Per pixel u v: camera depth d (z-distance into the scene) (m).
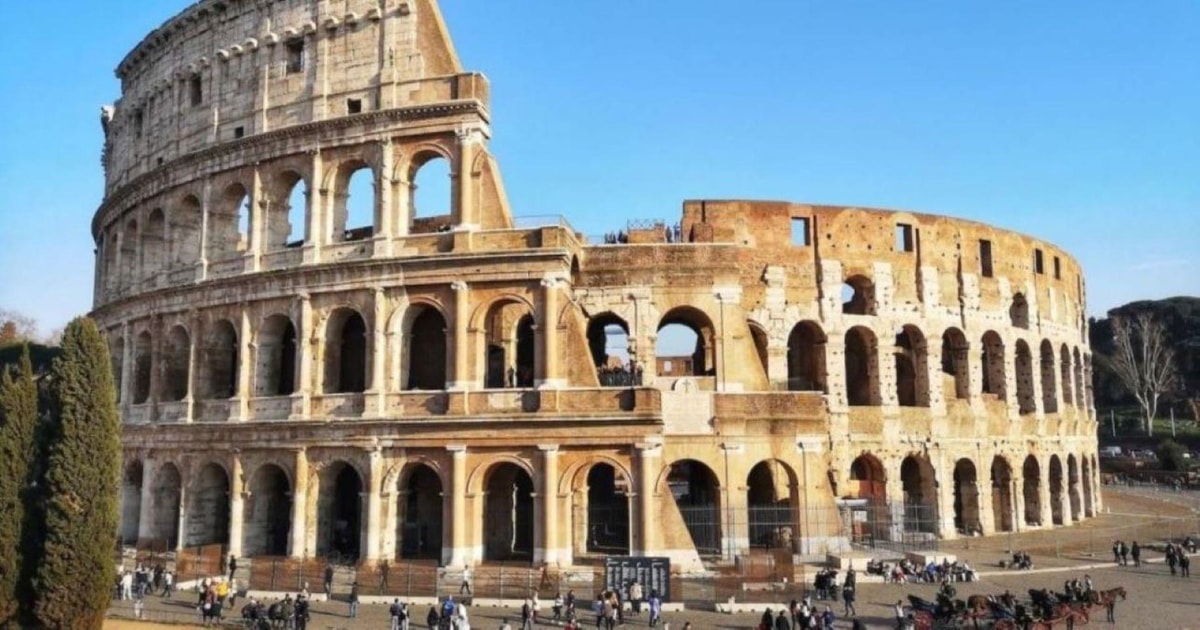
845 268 82.19
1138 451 175.00
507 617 52.56
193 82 79.44
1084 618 50.44
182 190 77.19
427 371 69.69
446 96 67.06
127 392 78.81
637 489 60.53
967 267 89.00
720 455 68.12
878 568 63.91
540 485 61.34
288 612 49.34
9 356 113.12
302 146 69.94
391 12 69.38
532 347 74.19
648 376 69.12
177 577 62.53
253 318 70.25
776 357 78.38
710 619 51.81
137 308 78.25
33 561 45.56
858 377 87.94
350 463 65.12
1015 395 91.81
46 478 46.00
